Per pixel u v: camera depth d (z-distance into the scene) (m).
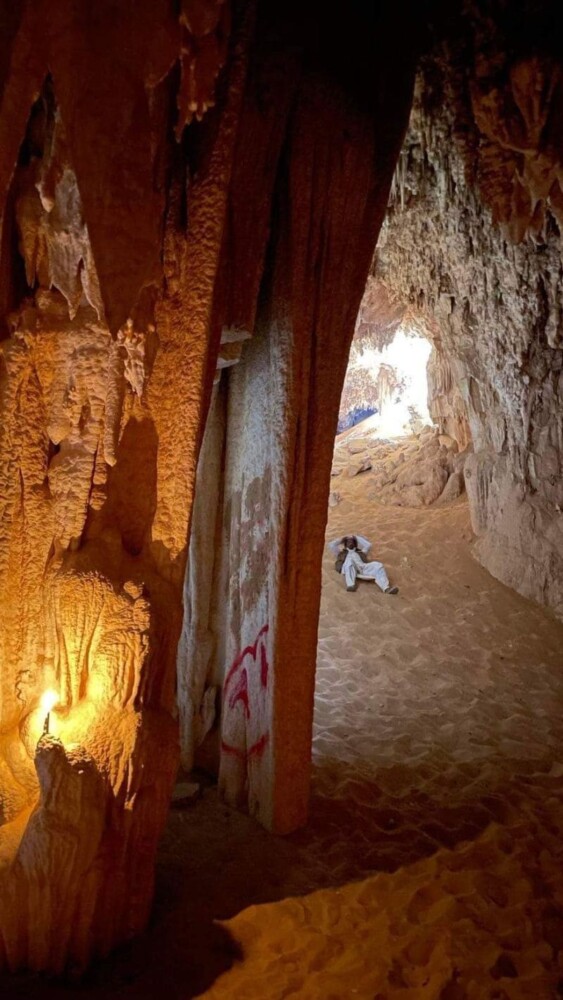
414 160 6.97
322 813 4.77
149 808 3.37
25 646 3.43
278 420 4.30
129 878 3.39
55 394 3.34
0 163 2.82
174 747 3.45
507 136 5.17
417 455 11.02
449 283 8.34
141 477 3.59
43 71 2.77
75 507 3.38
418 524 10.05
